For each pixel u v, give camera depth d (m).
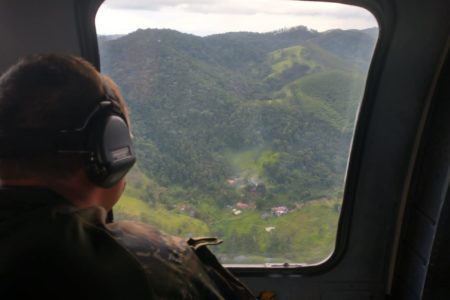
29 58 0.79
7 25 2.06
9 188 0.75
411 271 2.49
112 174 0.85
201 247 1.06
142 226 0.98
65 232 0.71
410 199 2.49
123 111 0.91
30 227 0.71
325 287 2.72
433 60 2.24
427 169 2.36
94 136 0.79
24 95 0.75
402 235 2.57
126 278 0.73
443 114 2.23
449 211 2.21
